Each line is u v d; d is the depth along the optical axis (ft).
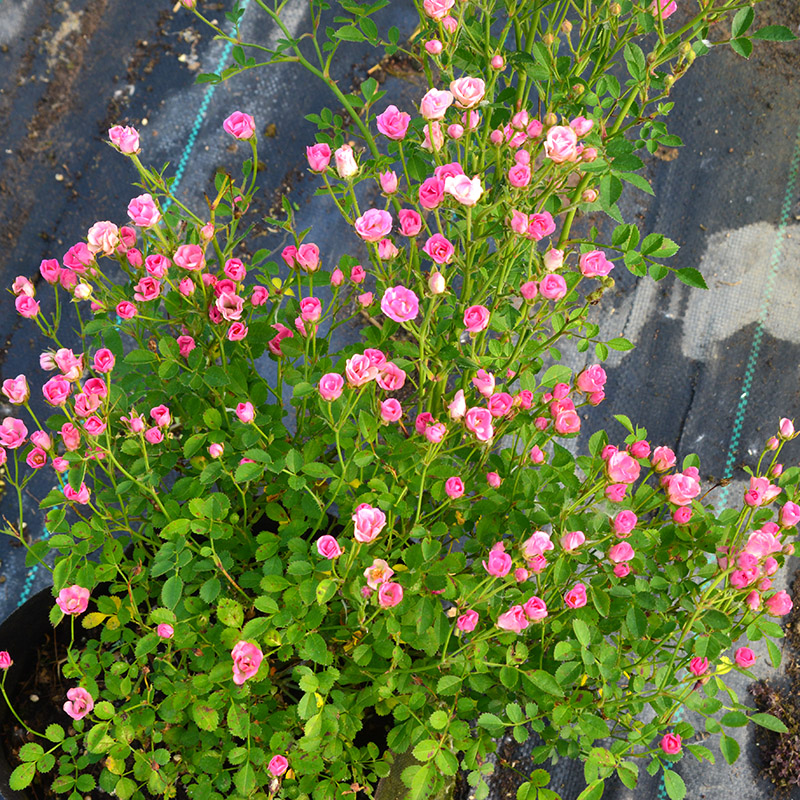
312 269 3.87
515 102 4.21
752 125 5.40
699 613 3.77
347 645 3.95
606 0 3.98
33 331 4.88
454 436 4.11
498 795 4.65
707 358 5.11
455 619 3.93
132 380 3.97
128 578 4.06
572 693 3.86
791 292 5.24
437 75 5.24
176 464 4.16
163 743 4.09
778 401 5.09
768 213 5.32
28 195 4.96
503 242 3.89
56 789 3.87
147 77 5.16
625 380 5.06
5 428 3.84
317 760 3.82
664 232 5.24
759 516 3.93
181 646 3.86
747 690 4.78
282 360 4.02
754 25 5.46
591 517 3.84
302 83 5.22
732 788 4.73
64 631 4.28
